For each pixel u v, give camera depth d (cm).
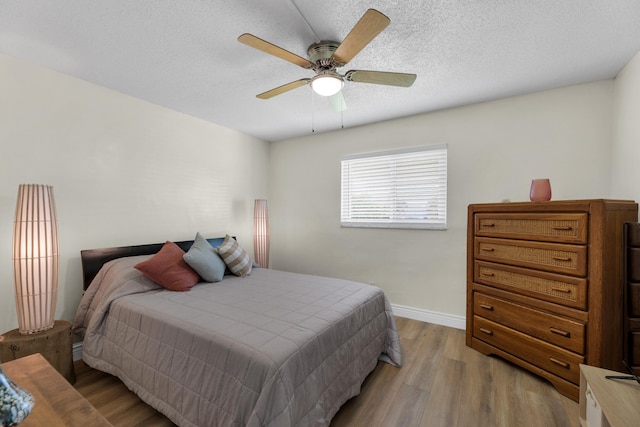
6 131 200
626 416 103
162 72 224
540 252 200
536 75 226
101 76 231
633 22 161
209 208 349
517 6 150
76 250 236
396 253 334
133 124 273
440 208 309
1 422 72
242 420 121
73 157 233
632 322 133
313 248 401
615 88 227
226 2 148
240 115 322
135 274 219
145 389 161
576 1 146
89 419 93
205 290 224
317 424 135
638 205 187
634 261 134
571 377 182
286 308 183
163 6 151
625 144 209
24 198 182
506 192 272
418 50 191
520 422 162
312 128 371
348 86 245
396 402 179
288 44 184
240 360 130
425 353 242
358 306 197
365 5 150
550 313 194
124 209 267
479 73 223
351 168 368
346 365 170
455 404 177
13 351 171
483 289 239
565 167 248
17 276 179
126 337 178
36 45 188
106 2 147
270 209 442
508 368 218
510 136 270
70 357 194
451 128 298
